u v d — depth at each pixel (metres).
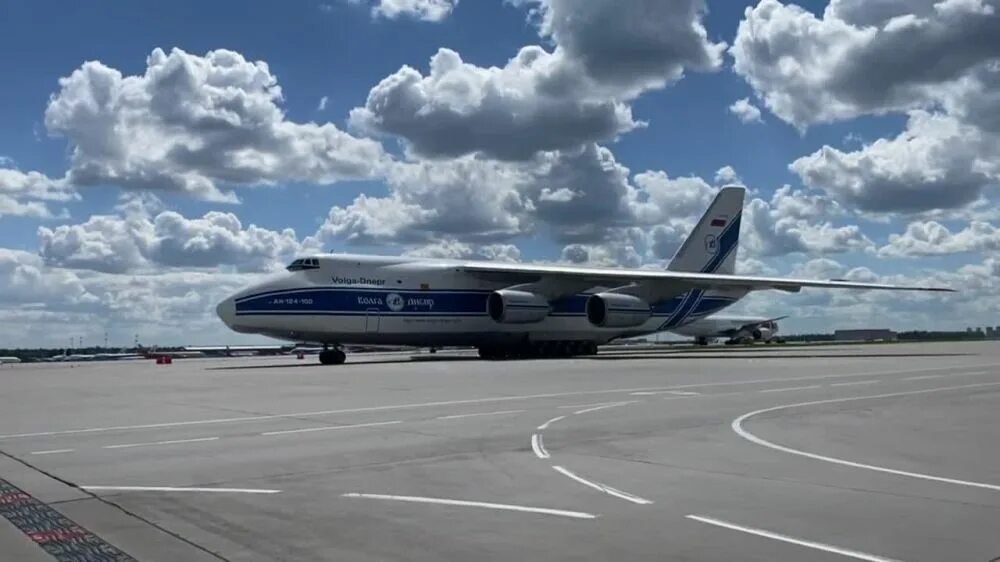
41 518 8.19
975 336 160.50
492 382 25.75
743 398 19.67
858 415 16.05
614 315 46.44
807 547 6.78
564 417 15.99
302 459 11.45
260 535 7.43
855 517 7.76
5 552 7.02
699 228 53.81
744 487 9.18
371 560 6.61
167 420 16.47
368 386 24.72
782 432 13.64
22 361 84.75
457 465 10.80
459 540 7.15
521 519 7.85
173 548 7.05
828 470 10.18
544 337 48.41
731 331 98.31
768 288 48.38
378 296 43.12
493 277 47.06
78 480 10.15
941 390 21.75
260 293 40.41
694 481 9.55
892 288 46.56
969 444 12.25
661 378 27.05
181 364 50.69
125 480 10.11
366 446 12.54
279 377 30.12
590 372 30.73
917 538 7.01
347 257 43.38
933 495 8.70
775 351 61.31
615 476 9.90
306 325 41.16
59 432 14.88
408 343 45.09
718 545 6.87
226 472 10.54
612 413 16.61
